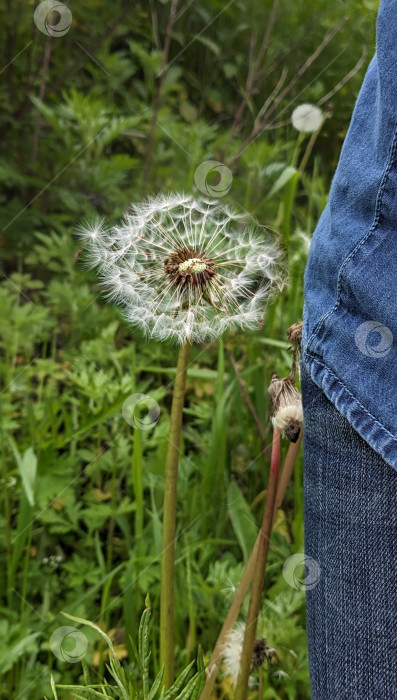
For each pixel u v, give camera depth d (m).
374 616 0.28
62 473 0.43
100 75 0.62
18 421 0.48
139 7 0.66
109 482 0.48
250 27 0.66
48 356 0.55
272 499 0.30
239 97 0.66
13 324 0.48
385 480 0.27
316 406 0.29
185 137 0.56
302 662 0.37
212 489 0.42
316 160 0.48
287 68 0.64
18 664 0.39
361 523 0.28
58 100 0.60
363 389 0.27
